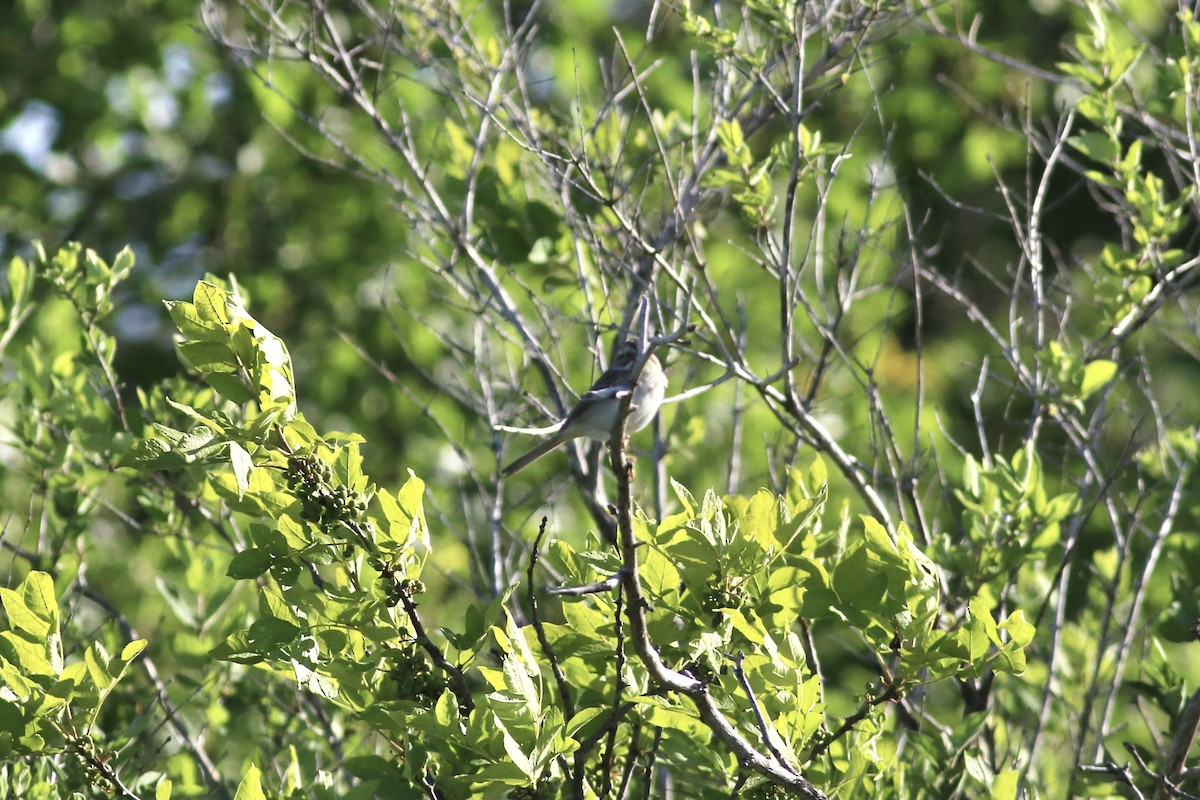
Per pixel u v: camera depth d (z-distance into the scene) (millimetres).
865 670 14141
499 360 14484
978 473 9633
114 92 19453
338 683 6812
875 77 16922
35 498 14320
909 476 10281
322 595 6805
